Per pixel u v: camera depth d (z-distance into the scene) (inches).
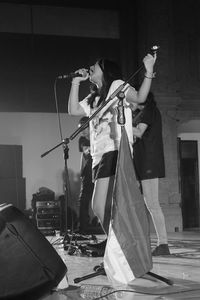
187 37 313.1
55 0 311.7
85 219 264.1
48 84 310.2
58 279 90.0
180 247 197.6
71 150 309.0
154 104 170.2
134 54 310.2
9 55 305.7
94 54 317.1
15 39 307.0
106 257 111.6
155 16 306.2
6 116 303.9
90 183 261.9
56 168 308.8
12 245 87.0
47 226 270.8
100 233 274.1
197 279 121.2
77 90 138.5
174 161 303.4
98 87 130.2
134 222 111.9
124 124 115.3
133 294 103.3
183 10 313.1
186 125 340.2
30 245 88.0
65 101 311.4
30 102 307.3
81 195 263.7
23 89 306.8
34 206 281.3
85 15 317.4
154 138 168.4
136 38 310.5
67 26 314.7
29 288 87.3
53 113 310.7
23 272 87.3
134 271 110.1
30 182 304.2
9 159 293.0
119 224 111.5
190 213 343.6
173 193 299.9
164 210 295.1
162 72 303.4
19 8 308.5
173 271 134.0
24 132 305.9
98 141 124.7
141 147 168.2
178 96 304.3
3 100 303.7
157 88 301.6
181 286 111.7
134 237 111.3
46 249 89.8
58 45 312.5
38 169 306.3
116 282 110.5
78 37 315.6
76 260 164.6
